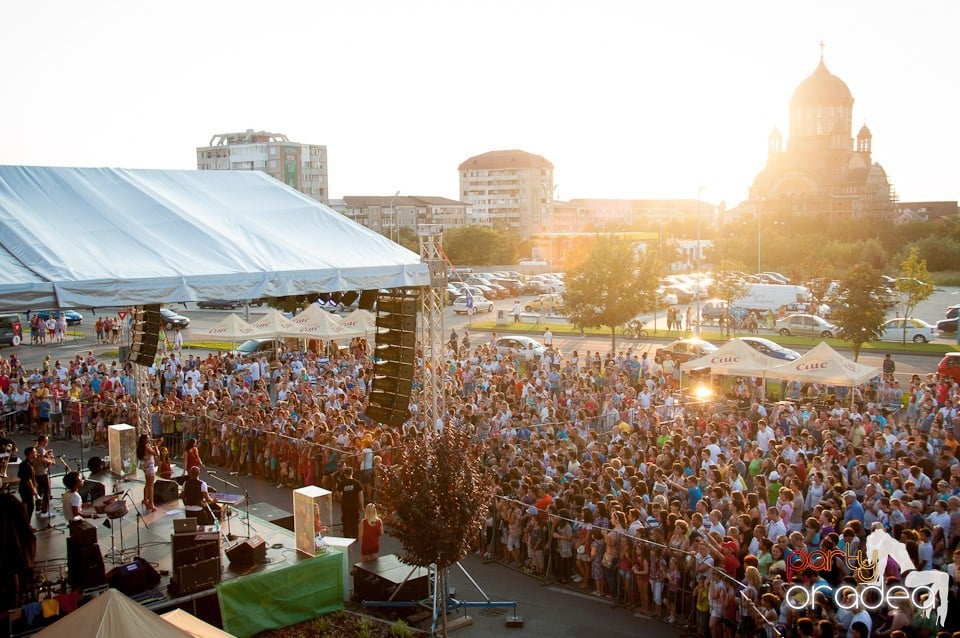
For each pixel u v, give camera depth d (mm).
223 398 24125
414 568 13195
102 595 8828
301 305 51344
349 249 17297
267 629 12633
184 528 12875
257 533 14875
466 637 12453
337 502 18609
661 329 52406
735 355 25156
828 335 45938
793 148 138875
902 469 15219
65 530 14781
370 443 18438
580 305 41344
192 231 15648
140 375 21484
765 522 13430
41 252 13086
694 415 22109
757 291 55344
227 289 14078
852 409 22688
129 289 12836
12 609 10555
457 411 21344
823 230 115375
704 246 103438
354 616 13273
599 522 14234
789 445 17266
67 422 26828
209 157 156750
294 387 27328
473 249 110875
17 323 48656
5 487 14453
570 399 24062
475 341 47781
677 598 12852
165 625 8820
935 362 37531
